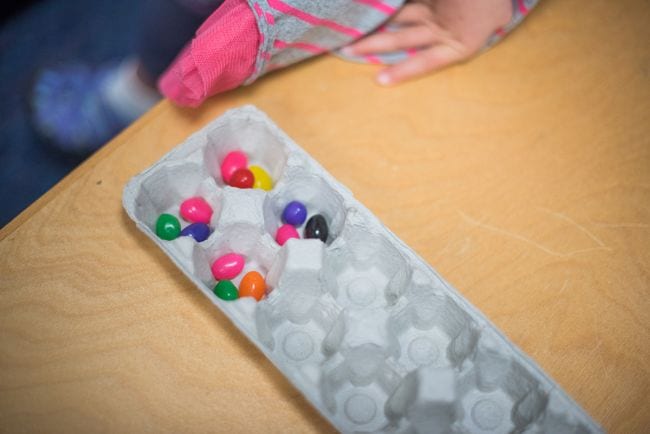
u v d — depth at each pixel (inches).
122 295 19.8
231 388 18.9
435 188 21.7
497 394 19.2
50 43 34.4
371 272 20.5
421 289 19.3
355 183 21.7
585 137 22.6
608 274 20.7
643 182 22.0
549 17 24.3
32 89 33.1
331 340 19.1
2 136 32.3
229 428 18.6
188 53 20.8
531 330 20.0
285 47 21.8
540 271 20.7
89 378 18.9
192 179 20.7
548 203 21.6
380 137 22.4
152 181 20.2
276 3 20.4
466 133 22.6
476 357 18.7
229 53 20.6
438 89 23.2
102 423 18.5
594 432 17.8
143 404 18.7
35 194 31.8
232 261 19.9
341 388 19.1
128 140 21.8
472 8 22.1
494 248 20.9
